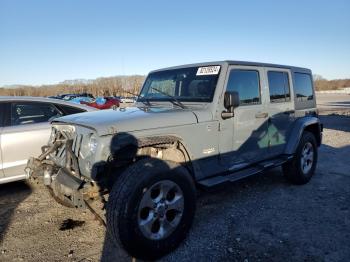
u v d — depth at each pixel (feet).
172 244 11.14
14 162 17.15
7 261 11.01
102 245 11.98
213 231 12.76
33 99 18.56
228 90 13.92
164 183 10.91
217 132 13.46
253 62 15.65
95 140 10.58
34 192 17.87
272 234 12.47
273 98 16.66
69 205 13.79
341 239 12.02
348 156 25.96
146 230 10.52
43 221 14.11
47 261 10.96
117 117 11.59
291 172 18.04
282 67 17.61
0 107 17.30
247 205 15.43
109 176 11.33
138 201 10.18
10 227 13.57
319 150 28.48
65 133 12.55
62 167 11.66
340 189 17.67
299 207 15.14
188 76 14.75
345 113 65.87
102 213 14.56
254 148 15.51
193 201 11.79
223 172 13.99
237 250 11.34
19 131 17.33
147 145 11.21
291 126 18.02
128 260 10.93
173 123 11.94
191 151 12.56
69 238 12.57
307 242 11.83
